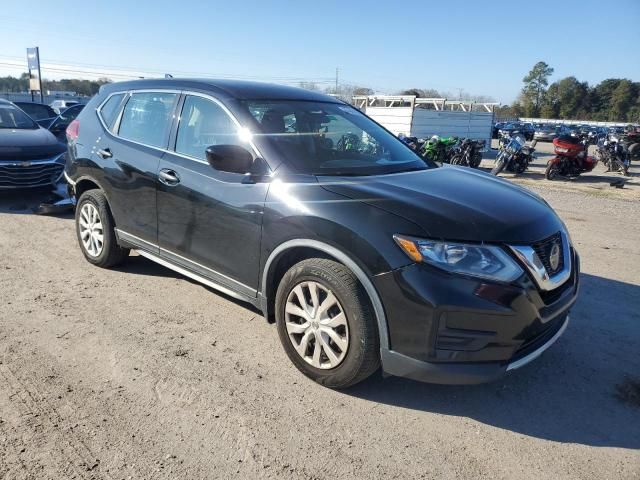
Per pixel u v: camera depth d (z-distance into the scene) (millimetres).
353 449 2627
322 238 2979
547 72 113875
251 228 3375
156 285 4676
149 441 2602
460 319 2674
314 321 3100
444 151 15789
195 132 3936
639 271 5680
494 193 3336
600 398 3195
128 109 4637
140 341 3623
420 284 2680
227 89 3936
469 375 2727
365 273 2830
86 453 2494
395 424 2850
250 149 3527
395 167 3775
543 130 42406
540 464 2584
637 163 20984
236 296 3680
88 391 2998
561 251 3125
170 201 3969
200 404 2926
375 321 2887
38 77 23469
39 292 4406
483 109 27547
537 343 2984
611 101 109688
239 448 2586
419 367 2766
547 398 3172
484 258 2691
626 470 2559
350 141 3957
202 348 3570
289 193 3211
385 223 2814
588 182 14242
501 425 2893
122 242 4656
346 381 3021
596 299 4797
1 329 3703
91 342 3578
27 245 5727
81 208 5066
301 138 3664
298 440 2670
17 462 2410
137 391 3023
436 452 2639
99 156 4691
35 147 7695
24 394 2938
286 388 3135
